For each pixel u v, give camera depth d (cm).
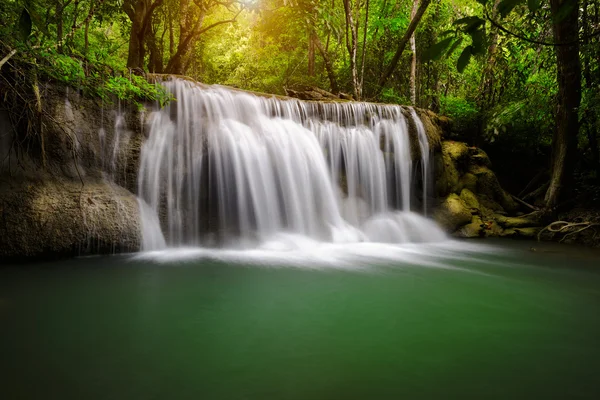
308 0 1177
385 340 313
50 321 337
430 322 356
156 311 368
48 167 568
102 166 620
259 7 1212
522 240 895
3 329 317
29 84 550
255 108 802
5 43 486
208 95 739
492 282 505
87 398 224
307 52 1644
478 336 325
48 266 514
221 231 712
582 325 354
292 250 697
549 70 1056
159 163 670
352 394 233
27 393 227
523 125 1159
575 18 786
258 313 370
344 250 720
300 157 816
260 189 757
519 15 973
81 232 561
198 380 246
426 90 1441
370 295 437
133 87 605
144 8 1006
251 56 1955
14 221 515
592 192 960
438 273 551
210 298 411
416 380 251
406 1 1417
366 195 916
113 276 482
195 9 1385
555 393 237
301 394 232
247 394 231
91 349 287
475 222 957
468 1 1373
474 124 1234
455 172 1045
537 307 405
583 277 539
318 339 313
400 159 954
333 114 904
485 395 234
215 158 715
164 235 664
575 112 878
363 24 1475
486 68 1238
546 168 1190
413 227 899
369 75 1472
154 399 224
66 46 597
